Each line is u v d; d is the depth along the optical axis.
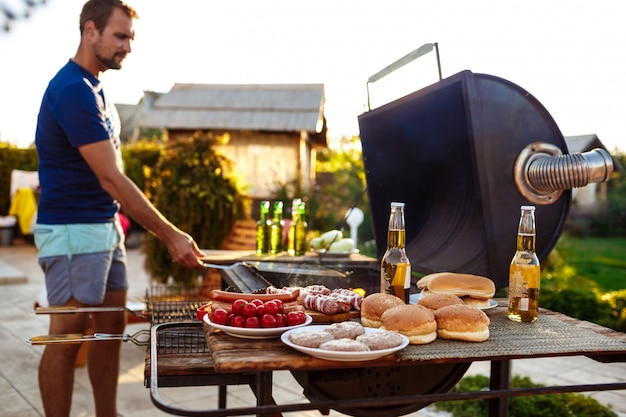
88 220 2.46
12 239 12.04
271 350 1.22
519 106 1.97
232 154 10.35
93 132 2.32
